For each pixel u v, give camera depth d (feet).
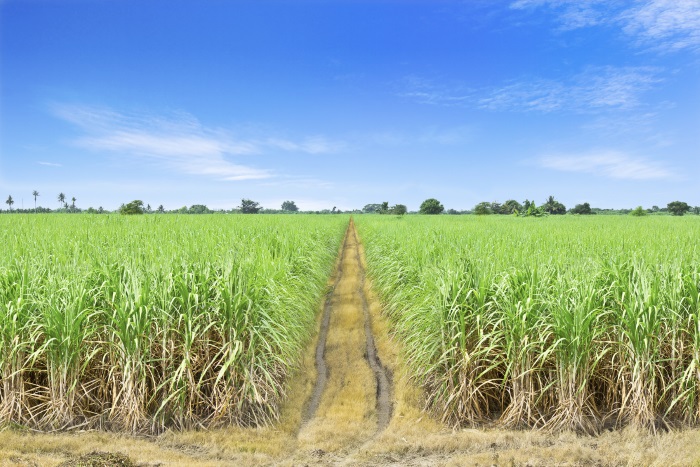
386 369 26.40
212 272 21.76
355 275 55.98
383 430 19.57
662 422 18.29
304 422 20.27
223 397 18.84
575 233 54.54
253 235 47.78
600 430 18.29
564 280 21.03
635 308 18.16
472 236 46.65
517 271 21.33
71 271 22.47
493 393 20.40
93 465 15.10
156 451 16.79
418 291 27.71
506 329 19.40
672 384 17.80
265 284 22.57
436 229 58.90
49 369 18.70
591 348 18.61
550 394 19.12
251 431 18.53
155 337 19.35
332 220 121.49
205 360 19.71
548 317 18.93
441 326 20.08
